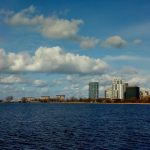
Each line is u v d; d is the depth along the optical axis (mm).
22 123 111500
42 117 149875
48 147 57594
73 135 75062
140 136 72875
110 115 168750
